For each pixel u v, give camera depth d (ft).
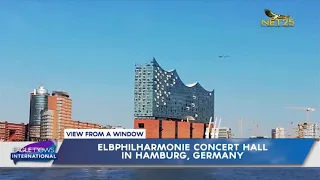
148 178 249.96
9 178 250.37
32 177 256.11
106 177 254.88
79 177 255.29
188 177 256.52
